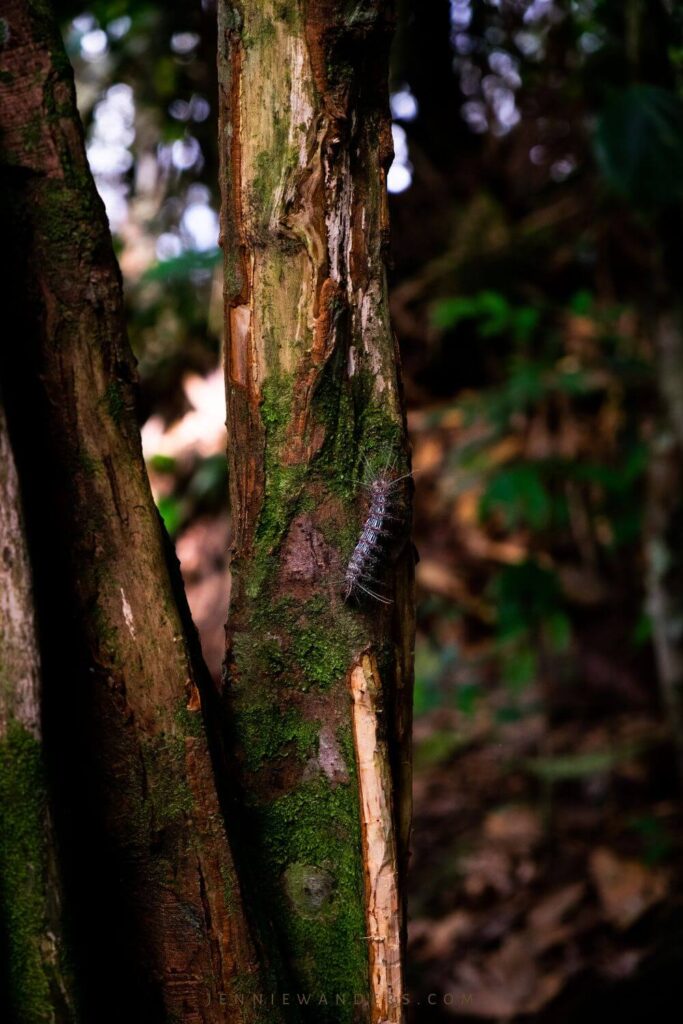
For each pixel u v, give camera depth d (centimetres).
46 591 71
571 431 199
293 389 75
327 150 73
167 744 72
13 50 71
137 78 176
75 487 73
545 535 212
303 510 76
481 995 140
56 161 72
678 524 149
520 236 212
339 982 76
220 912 72
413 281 224
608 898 153
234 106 74
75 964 69
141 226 205
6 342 72
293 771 76
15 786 68
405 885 78
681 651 150
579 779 193
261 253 74
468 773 204
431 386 230
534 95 175
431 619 225
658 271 146
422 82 161
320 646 76
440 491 222
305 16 72
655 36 130
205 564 212
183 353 224
